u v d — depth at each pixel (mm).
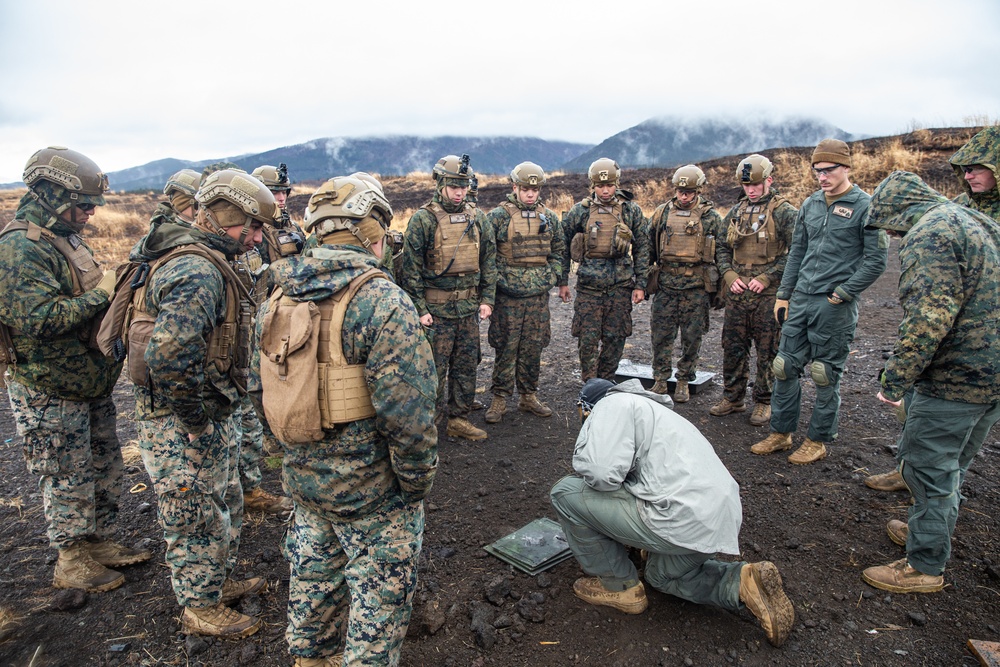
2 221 15266
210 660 2496
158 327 2156
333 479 1935
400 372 1844
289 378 1880
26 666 2449
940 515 2660
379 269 2006
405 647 2539
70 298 2650
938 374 2584
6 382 2746
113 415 3094
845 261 3744
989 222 2617
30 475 4133
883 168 13359
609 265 5066
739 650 2465
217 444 2482
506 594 2850
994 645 2367
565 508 2709
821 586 2848
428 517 3586
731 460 4164
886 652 2438
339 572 2139
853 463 3980
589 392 2844
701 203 5023
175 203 2863
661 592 2824
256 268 3664
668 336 5238
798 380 4098
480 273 4539
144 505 3648
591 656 2477
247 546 3303
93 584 2887
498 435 4738
